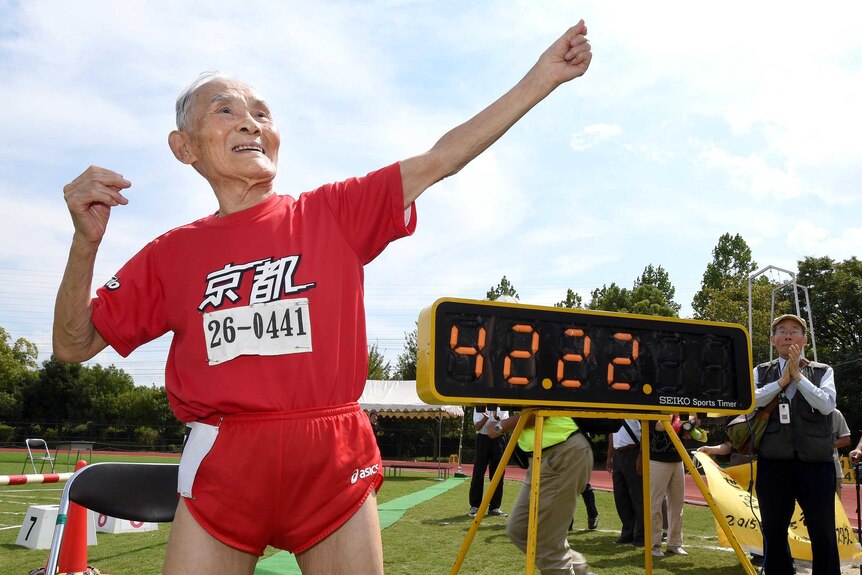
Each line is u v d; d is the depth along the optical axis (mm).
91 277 2037
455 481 20141
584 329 3752
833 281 47344
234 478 1826
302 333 1853
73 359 2152
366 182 2021
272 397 1822
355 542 1877
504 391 3494
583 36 2025
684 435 6875
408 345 48906
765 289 42688
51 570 2717
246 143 2068
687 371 3992
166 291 2051
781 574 4730
